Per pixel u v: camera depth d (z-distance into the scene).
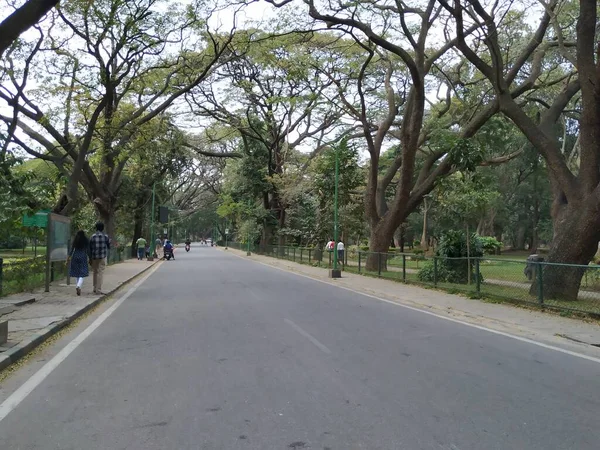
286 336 9.03
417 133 21.70
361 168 34.12
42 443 4.46
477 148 19.12
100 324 10.47
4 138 15.04
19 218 15.71
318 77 25.77
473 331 9.64
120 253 37.09
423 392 5.82
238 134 46.22
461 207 19.50
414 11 20.38
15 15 9.67
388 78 26.48
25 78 19.25
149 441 4.48
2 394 5.85
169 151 36.69
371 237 24.59
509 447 4.32
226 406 5.36
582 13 13.26
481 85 24.72
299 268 28.58
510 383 6.20
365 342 8.54
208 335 9.16
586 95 13.15
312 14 17.91
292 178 41.06
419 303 13.45
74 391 5.94
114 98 23.12
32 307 11.95
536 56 18.75
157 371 6.76
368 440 4.46
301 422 4.89
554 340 8.80
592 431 4.68
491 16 15.41
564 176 13.58
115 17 18.44
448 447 4.31
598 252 24.23
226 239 92.81
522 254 53.81
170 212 69.00
